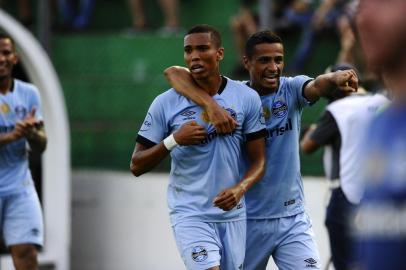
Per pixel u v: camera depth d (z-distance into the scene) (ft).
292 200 45.32
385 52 17.15
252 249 45.73
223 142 42.47
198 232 42.47
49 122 72.38
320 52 82.94
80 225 78.33
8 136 51.08
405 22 16.85
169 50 86.63
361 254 17.26
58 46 87.61
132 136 79.56
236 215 43.24
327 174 55.83
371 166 17.08
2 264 68.33
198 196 42.83
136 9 88.74
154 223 75.61
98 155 80.12
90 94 82.17
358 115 52.49
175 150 42.73
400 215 16.65
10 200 53.42
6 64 53.62
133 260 76.33
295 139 44.86
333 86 42.09
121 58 87.10
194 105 42.47
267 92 44.37
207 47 42.14
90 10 90.89
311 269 44.88
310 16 82.89
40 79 71.77
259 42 43.98
